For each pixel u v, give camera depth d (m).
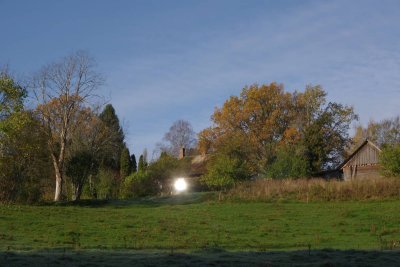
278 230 30.48
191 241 26.22
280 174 53.84
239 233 29.52
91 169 63.22
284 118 83.75
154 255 17.86
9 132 46.56
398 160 46.81
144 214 37.47
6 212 34.81
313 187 44.22
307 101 83.50
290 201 42.72
